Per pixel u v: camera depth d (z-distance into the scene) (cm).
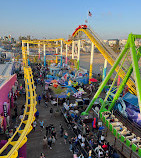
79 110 2333
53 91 3069
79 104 2502
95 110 2389
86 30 4138
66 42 6169
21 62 4947
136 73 1561
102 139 1608
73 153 1484
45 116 2209
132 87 2402
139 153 1433
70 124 1884
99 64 9238
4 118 1700
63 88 3222
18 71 4312
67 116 2038
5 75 2430
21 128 1253
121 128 1784
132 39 1697
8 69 2892
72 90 3164
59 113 2223
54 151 1530
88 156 1375
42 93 2925
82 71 4522
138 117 1973
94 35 3866
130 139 1590
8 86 2048
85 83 3866
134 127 1931
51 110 2273
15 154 887
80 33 4612
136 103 2102
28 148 1551
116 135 1730
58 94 2884
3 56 4888
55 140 1698
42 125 1869
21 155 1139
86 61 10900
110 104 2412
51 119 2136
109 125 1898
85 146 1518
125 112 2170
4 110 1708
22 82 3609
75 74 3959
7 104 1764
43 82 3778
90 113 2339
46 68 5284
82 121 1955
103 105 2231
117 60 1983
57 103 2427
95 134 1736
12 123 1898
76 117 2027
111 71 2055
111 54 3359
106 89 3097
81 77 3850
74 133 1733
